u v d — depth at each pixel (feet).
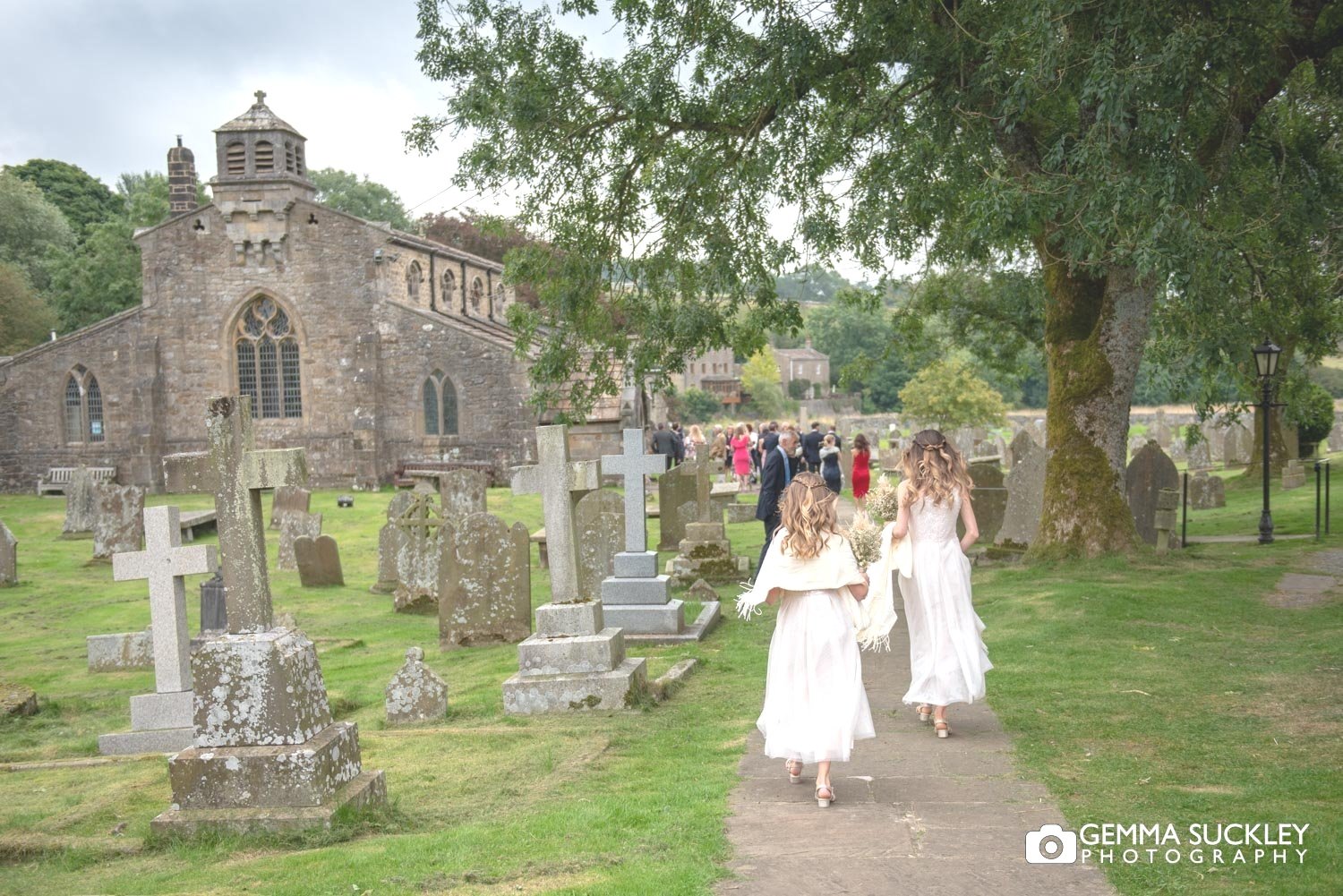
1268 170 55.62
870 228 50.39
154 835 21.49
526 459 149.59
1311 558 57.77
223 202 154.92
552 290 64.03
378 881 18.04
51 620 63.41
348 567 81.97
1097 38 44.27
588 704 33.04
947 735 26.86
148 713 33.24
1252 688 30.53
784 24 50.19
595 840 19.90
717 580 61.11
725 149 57.72
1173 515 58.03
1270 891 16.33
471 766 26.99
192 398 158.10
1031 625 41.52
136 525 83.82
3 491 160.97
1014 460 80.23
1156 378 65.41
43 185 281.74
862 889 16.96
